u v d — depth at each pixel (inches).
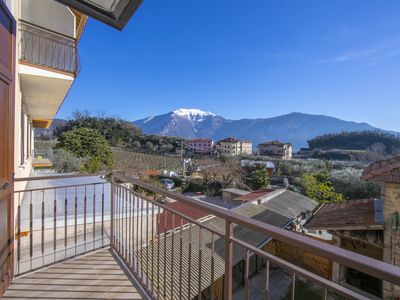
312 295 147.3
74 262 99.2
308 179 613.0
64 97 242.5
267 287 40.4
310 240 30.5
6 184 79.4
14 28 87.2
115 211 113.3
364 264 24.2
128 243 100.6
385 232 141.0
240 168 883.4
